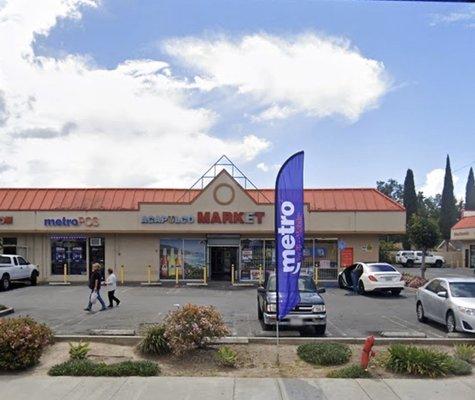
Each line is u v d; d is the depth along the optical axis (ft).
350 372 32.24
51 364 34.73
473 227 168.55
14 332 33.88
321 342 39.60
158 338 36.40
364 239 105.19
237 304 68.85
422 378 31.83
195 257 104.83
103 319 55.16
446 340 41.32
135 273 105.09
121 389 29.50
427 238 101.30
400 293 86.07
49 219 103.96
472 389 29.63
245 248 104.17
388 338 42.06
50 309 63.46
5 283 87.86
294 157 36.73
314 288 50.01
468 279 50.57
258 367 34.55
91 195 110.73
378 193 109.29
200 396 28.35
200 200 102.12
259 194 112.47
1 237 106.42
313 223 103.14
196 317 36.68
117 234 105.50
